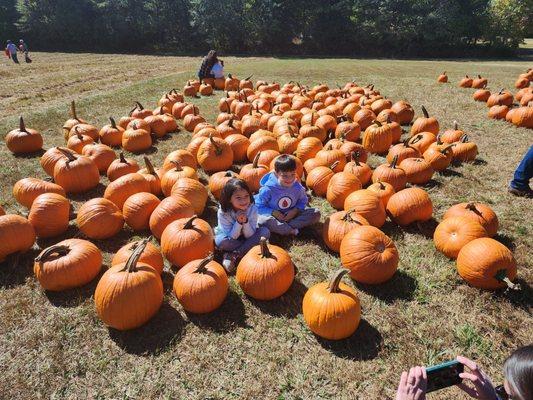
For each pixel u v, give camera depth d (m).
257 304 3.57
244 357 3.04
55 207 4.55
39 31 44.16
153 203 4.71
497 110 9.11
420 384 2.03
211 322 3.38
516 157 6.66
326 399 2.71
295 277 3.91
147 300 3.22
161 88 14.18
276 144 6.77
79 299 3.62
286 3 38.47
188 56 35.53
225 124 7.81
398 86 14.05
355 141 7.76
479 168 6.21
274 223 4.45
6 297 3.69
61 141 8.19
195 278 3.38
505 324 3.22
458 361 2.11
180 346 3.15
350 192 5.00
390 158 6.28
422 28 36.66
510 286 3.34
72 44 44.62
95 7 43.06
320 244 4.44
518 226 4.54
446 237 4.03
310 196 5.55
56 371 2.96
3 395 2.79
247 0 40.06
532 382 1.51
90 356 3.08
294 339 3.20
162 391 2.80
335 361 2.99
